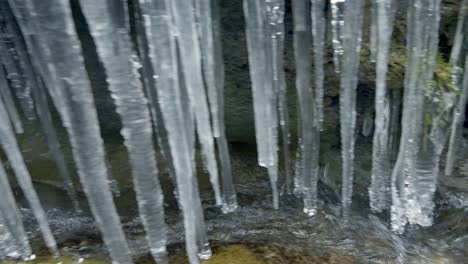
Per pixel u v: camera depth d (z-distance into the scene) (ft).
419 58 6.89
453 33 7.57
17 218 7.58
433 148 8.02
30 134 9.25
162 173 9.29
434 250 8.01
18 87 8.19
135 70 6.12
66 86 5.86
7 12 7.19
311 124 7.72
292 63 8.44
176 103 6.36
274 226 8.39
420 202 8.41
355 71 6.94
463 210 8.72
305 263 7.63
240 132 9.55
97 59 8.43
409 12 6.72
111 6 5.64
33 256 7.84
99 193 6.65
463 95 7.83
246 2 6.50
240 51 8.43
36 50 6.38
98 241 8.15
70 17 5.55
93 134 6.24
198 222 7.57
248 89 8.86
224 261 7.69
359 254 7.83
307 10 6.79
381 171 8.20
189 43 6.14
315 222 8.40
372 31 6.87
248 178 9.29
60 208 8.93
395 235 8.23
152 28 5.85
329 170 9.33
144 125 6.37
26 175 7.23
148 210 7.00
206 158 7.45
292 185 9.12
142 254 7.93
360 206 8.77
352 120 7.33
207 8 6.36
